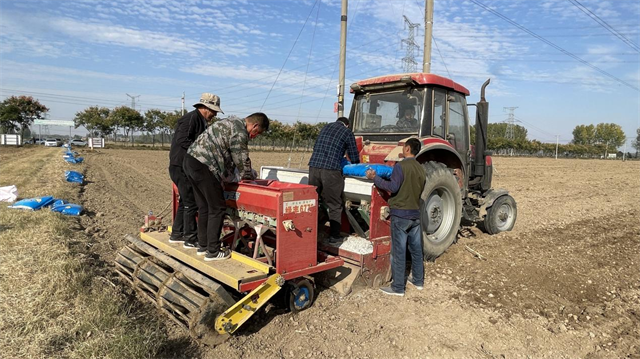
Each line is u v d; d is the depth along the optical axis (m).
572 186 17.62
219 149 3.81
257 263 3.74
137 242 4.91
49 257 4.90
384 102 6.10
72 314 3.63
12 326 3.35
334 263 4.26
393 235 4.54
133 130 55.22
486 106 6.70
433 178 5.39
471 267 5.44
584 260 5.90
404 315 4.12
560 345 3.66
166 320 3.95
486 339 3.70
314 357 3.39
